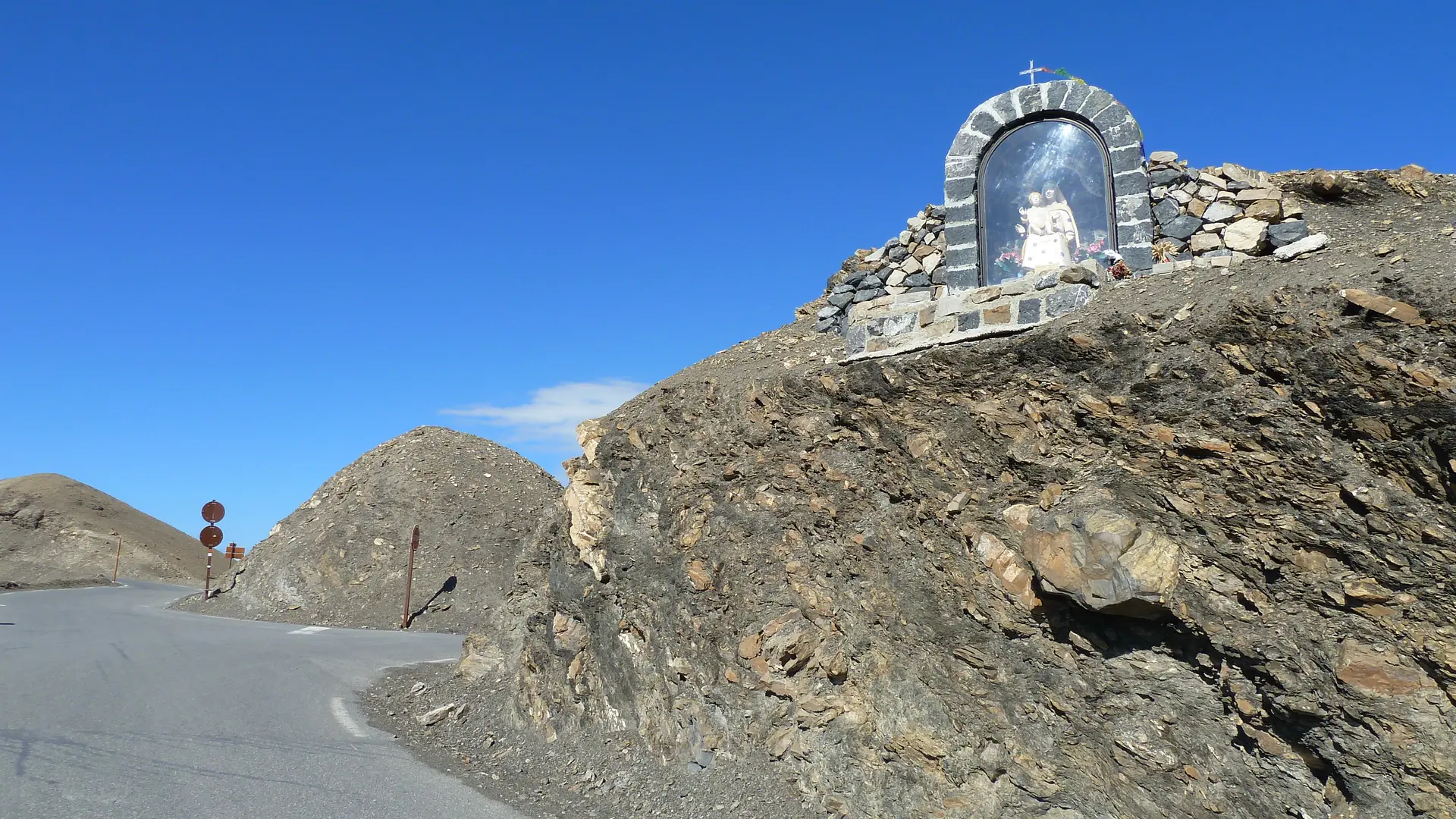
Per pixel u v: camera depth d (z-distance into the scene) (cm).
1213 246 818
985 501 724
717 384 1010
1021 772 659
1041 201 906
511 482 3022
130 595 3269
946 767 696
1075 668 647
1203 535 596
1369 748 505
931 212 956
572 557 1081
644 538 995
